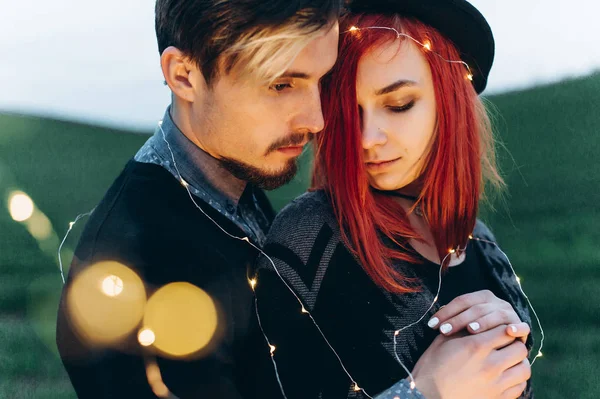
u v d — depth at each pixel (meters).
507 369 1.62
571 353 3.44
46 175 5.93
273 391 1.60
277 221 1.71
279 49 1.51
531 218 5.01
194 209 1.65
